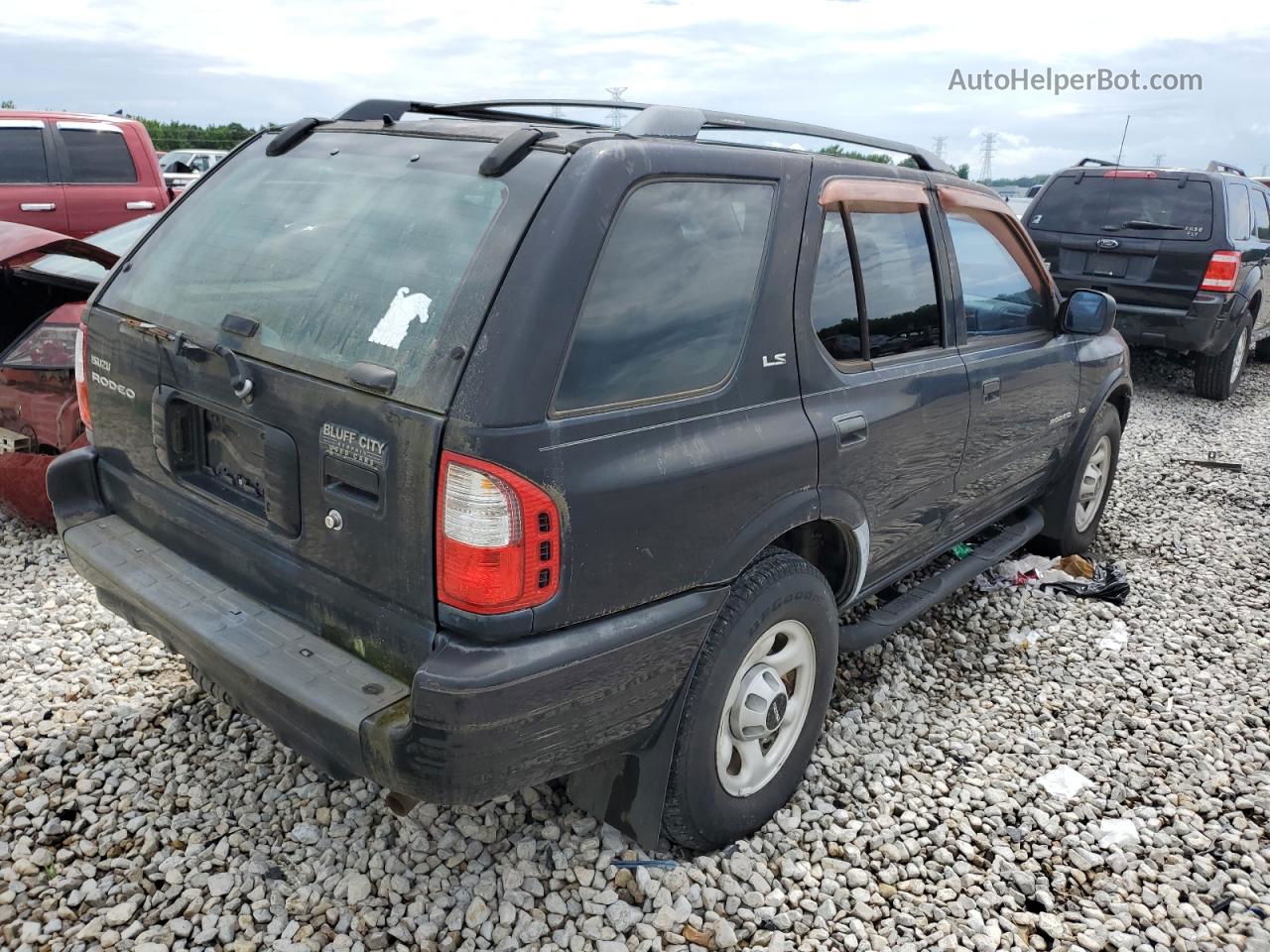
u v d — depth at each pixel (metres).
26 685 3.42
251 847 2.71
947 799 3.16
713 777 2.64
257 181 2.86
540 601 2.11
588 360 2.19
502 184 2.28
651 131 2.46
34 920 2.41
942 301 3.49
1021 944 2.60
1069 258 9.41
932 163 3.60
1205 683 4.02
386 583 2.19
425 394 2.06
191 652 2.47
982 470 3.87
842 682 3.86
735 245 2.58
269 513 2.40
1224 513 6.17
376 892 2.60
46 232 4.79
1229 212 8.71
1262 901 2.79
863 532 3.08
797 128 3.01
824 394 2.85
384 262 2.31
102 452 3.00
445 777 2.07
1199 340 8.87
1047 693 3.89
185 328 2.59
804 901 2.67
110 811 2.81
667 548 2.35
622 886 2.66
